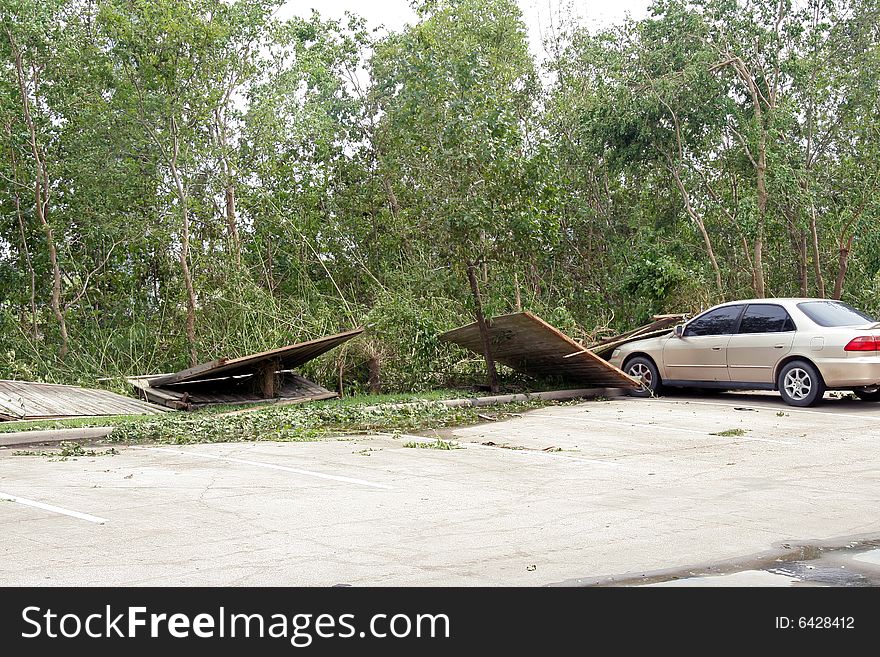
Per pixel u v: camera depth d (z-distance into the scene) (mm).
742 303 16734
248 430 13500
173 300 22438
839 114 25172
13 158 21422
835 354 14992
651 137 24547
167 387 18203
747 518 7441
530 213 17750
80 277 23016
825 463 10203
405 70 20047
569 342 16766
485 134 18031
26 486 8938
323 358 19422
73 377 20234
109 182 20781
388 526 7180
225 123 22656
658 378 17844
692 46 24688
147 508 7859
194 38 19359
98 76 19719
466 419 14797
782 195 24188
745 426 13328
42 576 5840
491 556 6281
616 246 26359
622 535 6863
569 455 10961
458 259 18250
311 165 25016
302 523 7281
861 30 24891
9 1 19906
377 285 23953
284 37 22594
